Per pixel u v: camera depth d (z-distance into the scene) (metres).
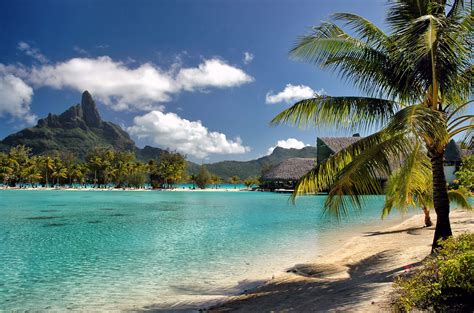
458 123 7.45
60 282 8.63
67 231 17.03
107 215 24.62
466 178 17.25
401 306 4.58
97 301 7.25
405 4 7.63
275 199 42.97
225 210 28.30
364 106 7.87
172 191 71.56
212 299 7.22
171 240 14.38
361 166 6.47
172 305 6.92
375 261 9.09
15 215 24.56
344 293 6.23
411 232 14.06
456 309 4.20
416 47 6.50
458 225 13.89
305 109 8.05
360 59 8.01
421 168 8.79
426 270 5.25
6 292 7.90
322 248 12.23
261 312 5.93
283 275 8.82
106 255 11.64
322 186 7.46
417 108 6.16
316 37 8.20
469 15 7.06
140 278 8.93
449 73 7.02
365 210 26.11
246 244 13.32
